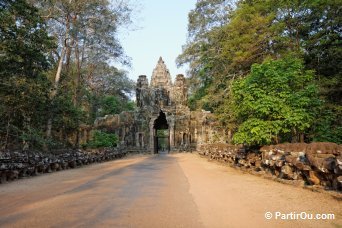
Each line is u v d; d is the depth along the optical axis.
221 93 26.09
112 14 28.91
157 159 28.50
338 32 20.70
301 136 15.01
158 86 45.28
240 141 13.65
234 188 9.48
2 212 6.60
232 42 22.78
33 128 18.92
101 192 9.03
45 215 6.29
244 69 25.20
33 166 13.93
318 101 13.66
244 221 5.81
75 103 30.39
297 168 9.27
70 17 26.86
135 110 43.84
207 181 11.48
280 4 21.11
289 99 12.73
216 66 30.09
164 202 7.57
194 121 42.91
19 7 15.56
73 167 18.97
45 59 17.83
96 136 32.47
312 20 21.55
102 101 48.53
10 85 15.51
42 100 17.83
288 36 21.86
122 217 6.11
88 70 43.22
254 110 13.12
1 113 16.70
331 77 20.22
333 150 7.97
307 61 21.47
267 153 11.65
